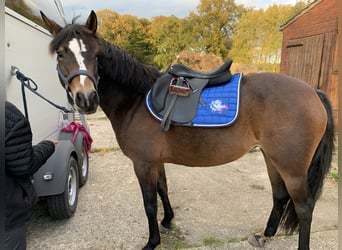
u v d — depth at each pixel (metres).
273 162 1.76
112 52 1.83
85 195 2.96
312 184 1.79
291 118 1.64
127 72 1.86
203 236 2.18
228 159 1.88
